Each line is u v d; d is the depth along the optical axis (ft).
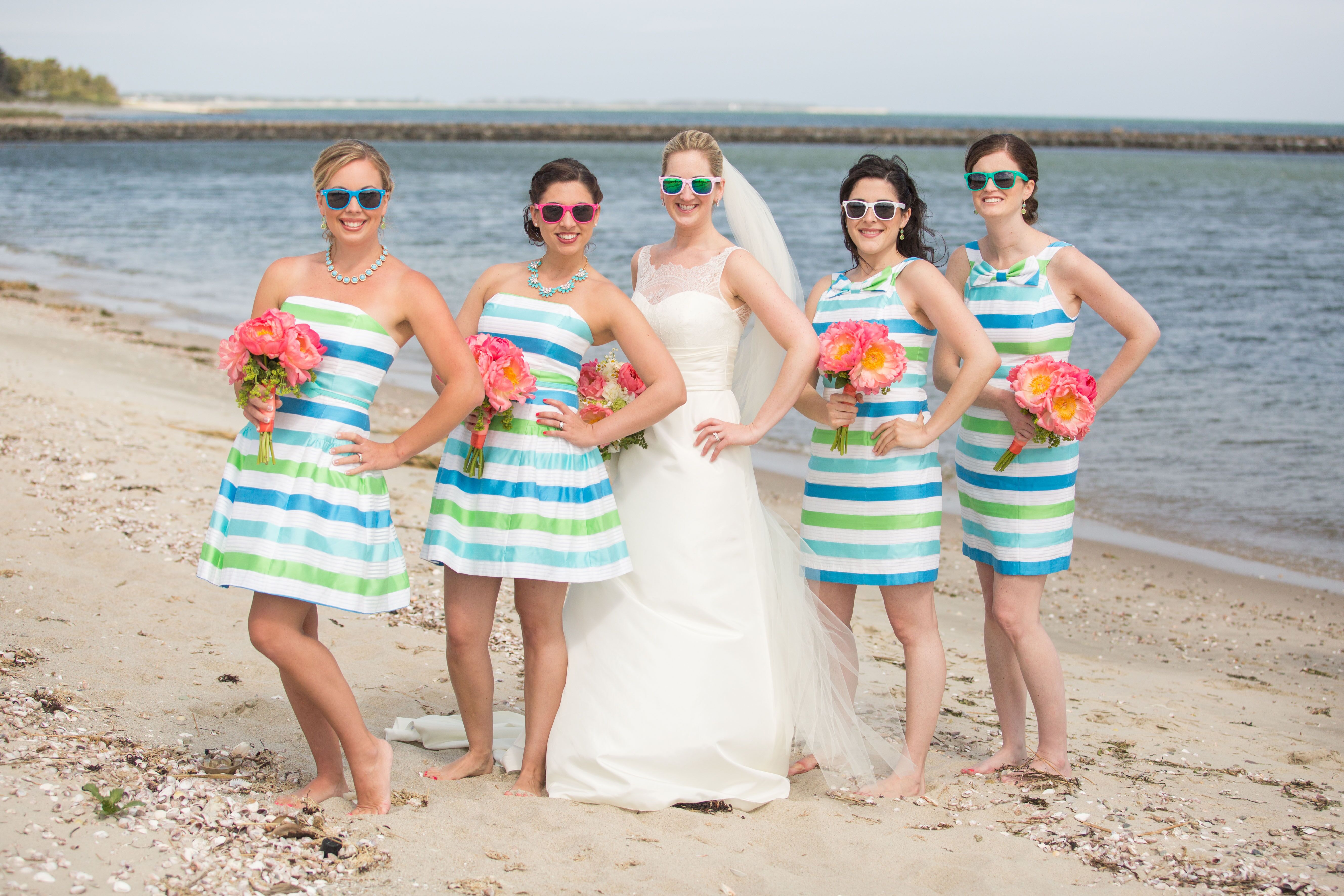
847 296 12.09
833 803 11.43
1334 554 24.52
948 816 11.18
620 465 11.57
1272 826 11.37
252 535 9.05
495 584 10.89
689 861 9.49
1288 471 30.32
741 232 12.18
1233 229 95.20
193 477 22.24
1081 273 11.78
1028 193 12.01
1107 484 29.27
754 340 12.45
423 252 70.54
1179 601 21.65
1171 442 32.96
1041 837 10.73
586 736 10.78
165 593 15.60
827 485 11.99
